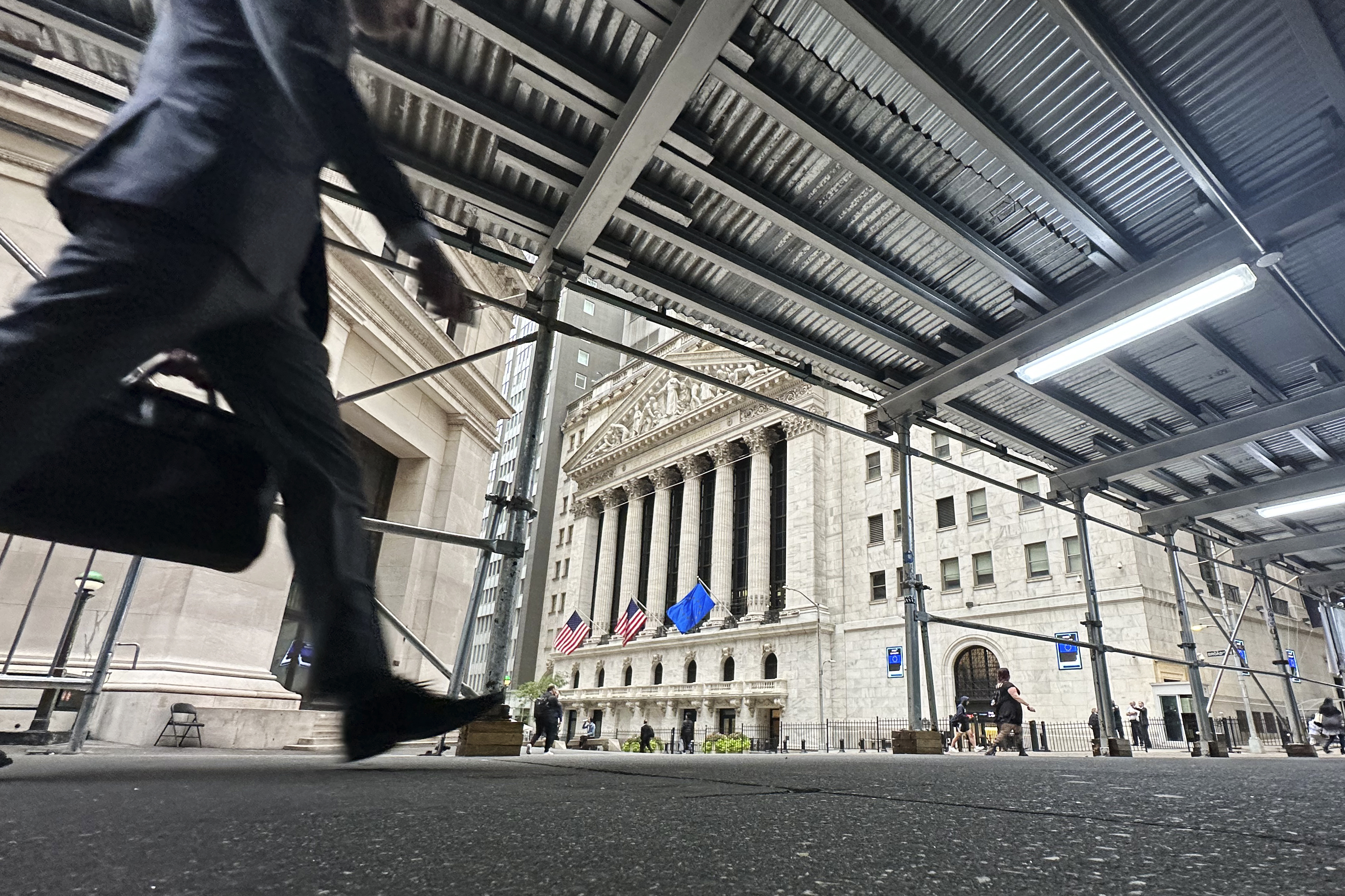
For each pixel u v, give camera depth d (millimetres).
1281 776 3113
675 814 1388
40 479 1488
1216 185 6309
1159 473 12562
